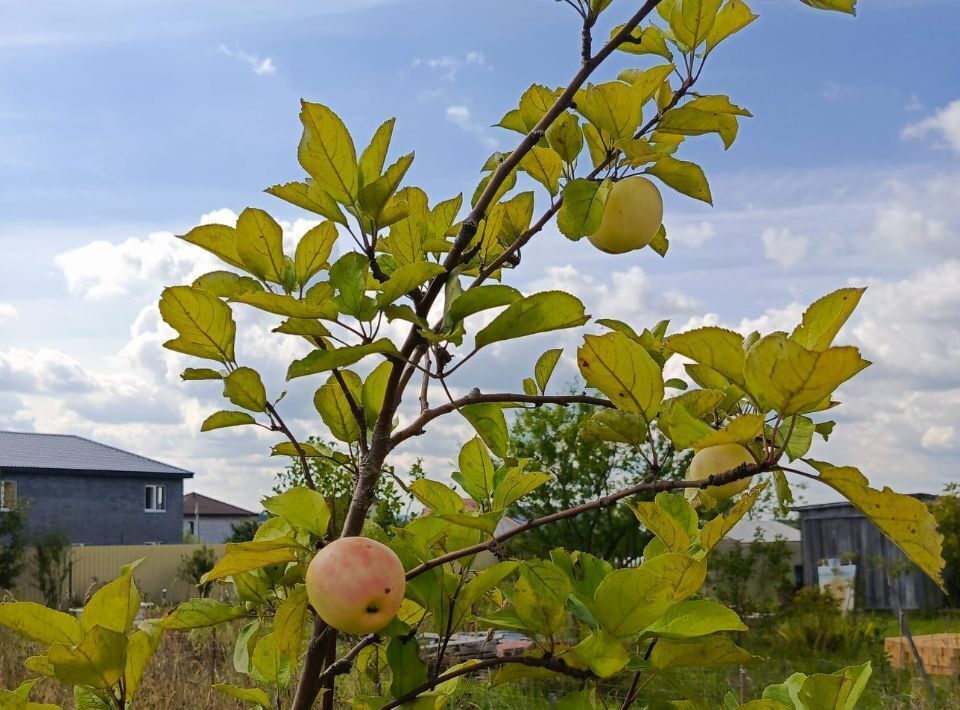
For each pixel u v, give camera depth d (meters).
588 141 2.11
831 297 1.52
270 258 1.81
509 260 2.09
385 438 1.75
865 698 8.09
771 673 8.59
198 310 1.77
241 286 1.85
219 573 1.59
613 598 1.62
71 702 5.76
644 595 1.60
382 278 1.70
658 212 2.01
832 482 1.45
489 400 1.83
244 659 2.16
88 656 1.61
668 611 1.76
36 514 32.12
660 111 2.16
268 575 2.17
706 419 2.03
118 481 34.38
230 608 2.13
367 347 1.54
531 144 1.83
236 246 1.82
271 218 1.76
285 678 2.19
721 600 14.26
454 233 2.23
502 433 1.86
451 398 1.70
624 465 12.49
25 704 1.73
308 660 1.74
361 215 1.74
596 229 1.86
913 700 7.32
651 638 1.77
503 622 1.71
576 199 1.88
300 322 1.64
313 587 1.44
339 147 1.72
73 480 33.25
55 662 1.59
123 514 34.38
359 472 1.75
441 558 1.74
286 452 2.11
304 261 1.82
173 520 35.75
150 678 5.25
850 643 12.42
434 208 2.11
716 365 1.53
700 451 1.84
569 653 1.66
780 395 1.45
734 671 7.34
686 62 2.08
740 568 14.34
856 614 15.62
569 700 1.63
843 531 20.17
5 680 6.17
